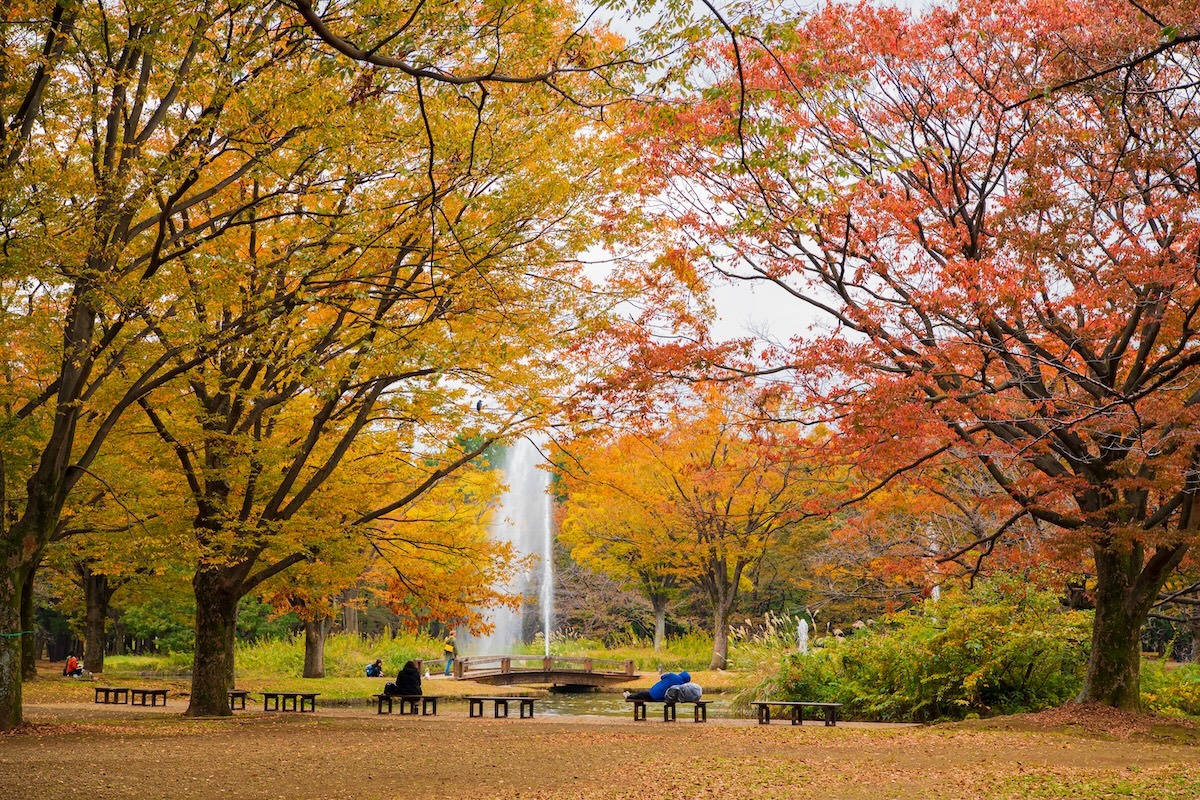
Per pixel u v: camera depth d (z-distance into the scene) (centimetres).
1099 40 1272
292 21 1072
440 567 2094
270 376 1598
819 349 1424
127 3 1063
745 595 4500
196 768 1065
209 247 1284
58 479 1449
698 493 2828
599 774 1050
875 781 984
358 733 1491
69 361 1361
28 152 1230
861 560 2658
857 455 1560
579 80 1323
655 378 1520
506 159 1316
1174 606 2394
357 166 1256
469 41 1034
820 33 1496
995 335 1448
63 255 1185
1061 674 1823
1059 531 1827
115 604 3497
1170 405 1261
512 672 2995
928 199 1553
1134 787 905
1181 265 1190
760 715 1725
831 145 1510
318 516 1836
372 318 1373
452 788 952
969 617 1803
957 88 1523
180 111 1377
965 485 2106
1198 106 1330
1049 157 1297
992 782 960
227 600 1792
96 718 1672
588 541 3488
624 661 3175
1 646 1414
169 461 1748
